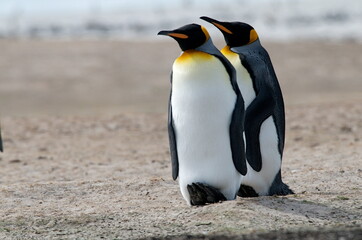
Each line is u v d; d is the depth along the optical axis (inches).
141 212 997.8
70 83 3831.2
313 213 921.5
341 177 1241.4
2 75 3996.1
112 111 2974.9
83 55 4667.8
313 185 1171.9
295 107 2741.1
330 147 1744.6
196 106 928.3
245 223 869.8
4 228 938.1
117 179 1337.4
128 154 1829.5
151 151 1878.7
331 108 2642.7
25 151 1915.6
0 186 1283.2
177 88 941.2
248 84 1010.1
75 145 2022.6
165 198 1114.7
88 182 1295.5
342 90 3649.1
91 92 3604.8
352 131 2087.8
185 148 954.7
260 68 1013.8
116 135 2209.6
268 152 1028.5
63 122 2517.2
